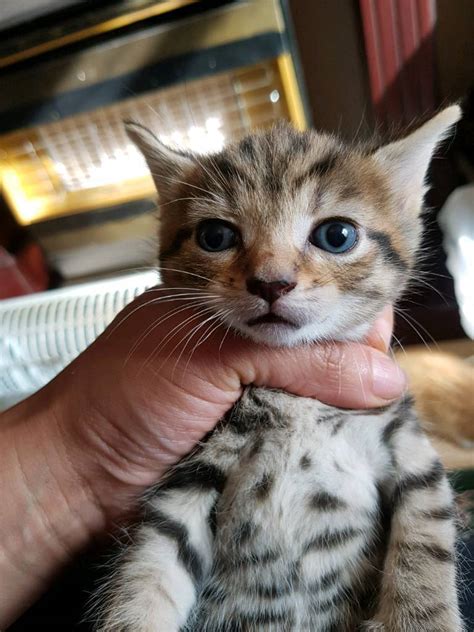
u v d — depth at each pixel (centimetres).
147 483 13
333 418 13
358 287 12
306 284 12
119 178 27
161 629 11
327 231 12
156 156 15
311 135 14
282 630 12
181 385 12
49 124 25
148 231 27
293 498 12
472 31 27
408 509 12
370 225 12
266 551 12
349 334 13
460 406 18
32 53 23
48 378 25
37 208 28
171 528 12
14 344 25
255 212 12
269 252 12
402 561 12
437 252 25
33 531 13
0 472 12
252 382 13
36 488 12
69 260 30
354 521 12
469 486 16
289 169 13
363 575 12
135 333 12
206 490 13
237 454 13
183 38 22
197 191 13
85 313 25
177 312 12
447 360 21
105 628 12
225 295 12
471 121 26
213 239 12
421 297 25
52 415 12
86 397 12
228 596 12
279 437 12
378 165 14
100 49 23
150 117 24
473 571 14
